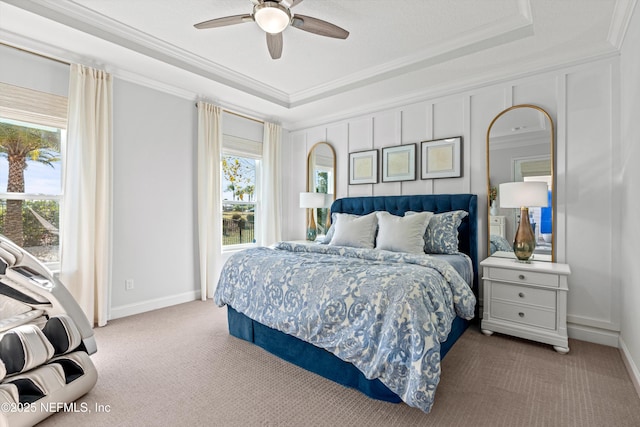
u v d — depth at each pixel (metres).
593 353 2.28
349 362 1.76
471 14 2.37
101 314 2.82
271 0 1.92
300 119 4.66
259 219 4.57
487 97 3.10
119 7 2.35
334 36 2.23
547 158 2.74
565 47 2.54
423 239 2.94
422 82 3.29
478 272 3.04
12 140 2.56
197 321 2.97
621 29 2.21
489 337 2.59
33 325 1.64
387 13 2.37
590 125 2.55
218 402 1.69
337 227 3.35
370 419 1.54
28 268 1.63
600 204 2.50
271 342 2.27
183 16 2.46
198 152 3.69
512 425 1.49
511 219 2.92
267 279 2.23
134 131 3.19
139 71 3.12
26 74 2.55
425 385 1.42
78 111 2.71
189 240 3.68
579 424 1.50
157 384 1.87
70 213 2.68
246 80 3.60
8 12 2.17
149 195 3.31
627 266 2.18
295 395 1.75
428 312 1.60
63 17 2.32
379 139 3.91
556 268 2.37
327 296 1.84
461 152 3.24
